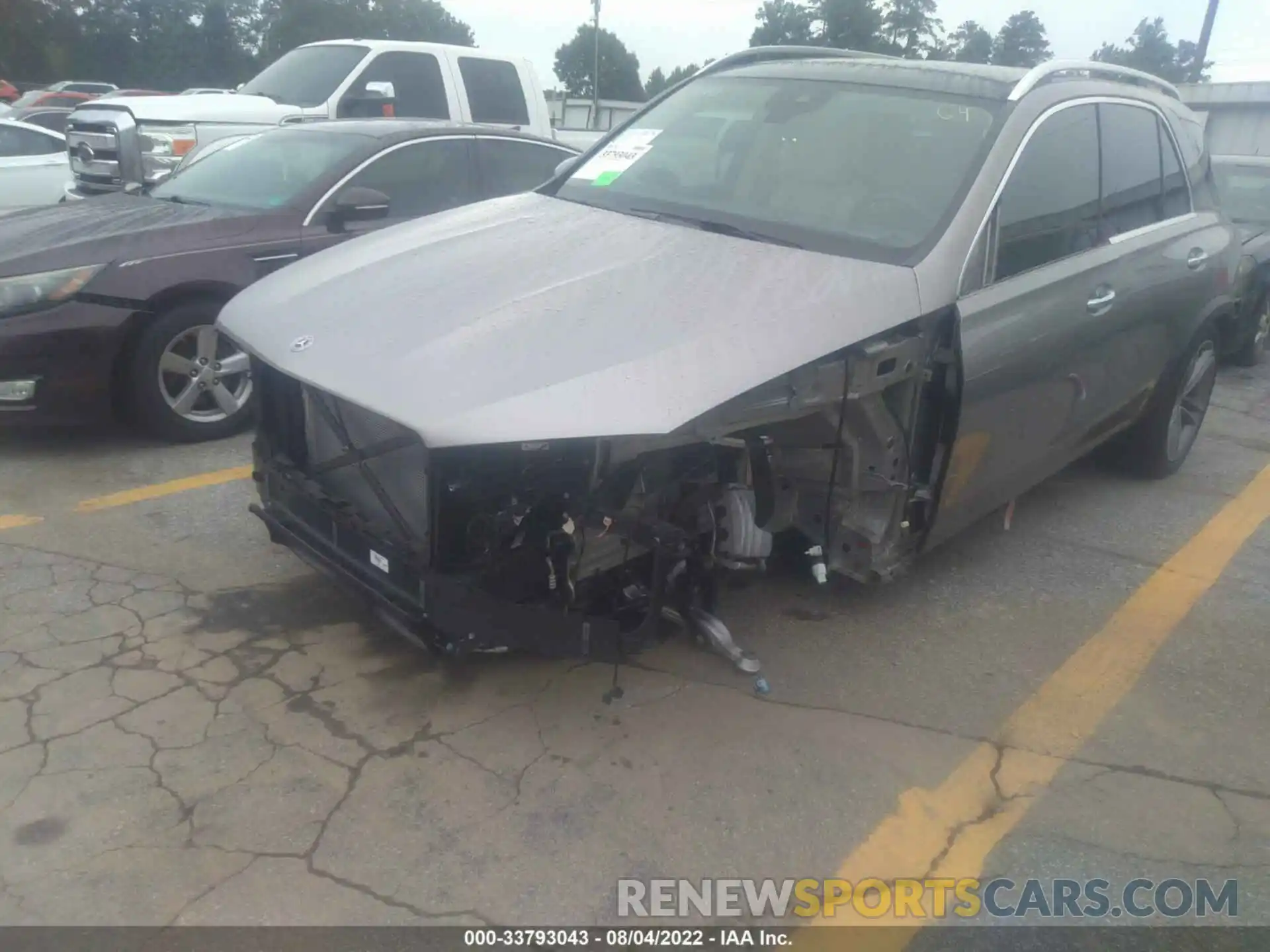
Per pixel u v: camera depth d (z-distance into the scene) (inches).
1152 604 166.7
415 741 121.6
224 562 160.9
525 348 110.0
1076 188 163.3
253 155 248.2
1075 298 156.5
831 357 119.4
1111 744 130.0
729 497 127.3
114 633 139.6
